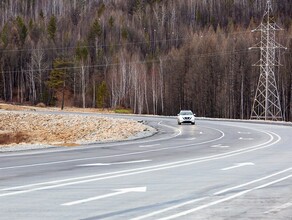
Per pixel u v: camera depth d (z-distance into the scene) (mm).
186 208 13984
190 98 158875
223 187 17734
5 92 199250
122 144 41000
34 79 194625
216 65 155500
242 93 145875
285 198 15609
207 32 192500
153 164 25516
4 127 85125
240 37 161625
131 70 173500
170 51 186875
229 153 32156
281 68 147500
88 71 194125
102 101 175250
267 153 32094
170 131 61000
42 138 67875
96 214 13172
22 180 19547
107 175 21031
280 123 77062
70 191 16828
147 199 15344
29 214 13156
